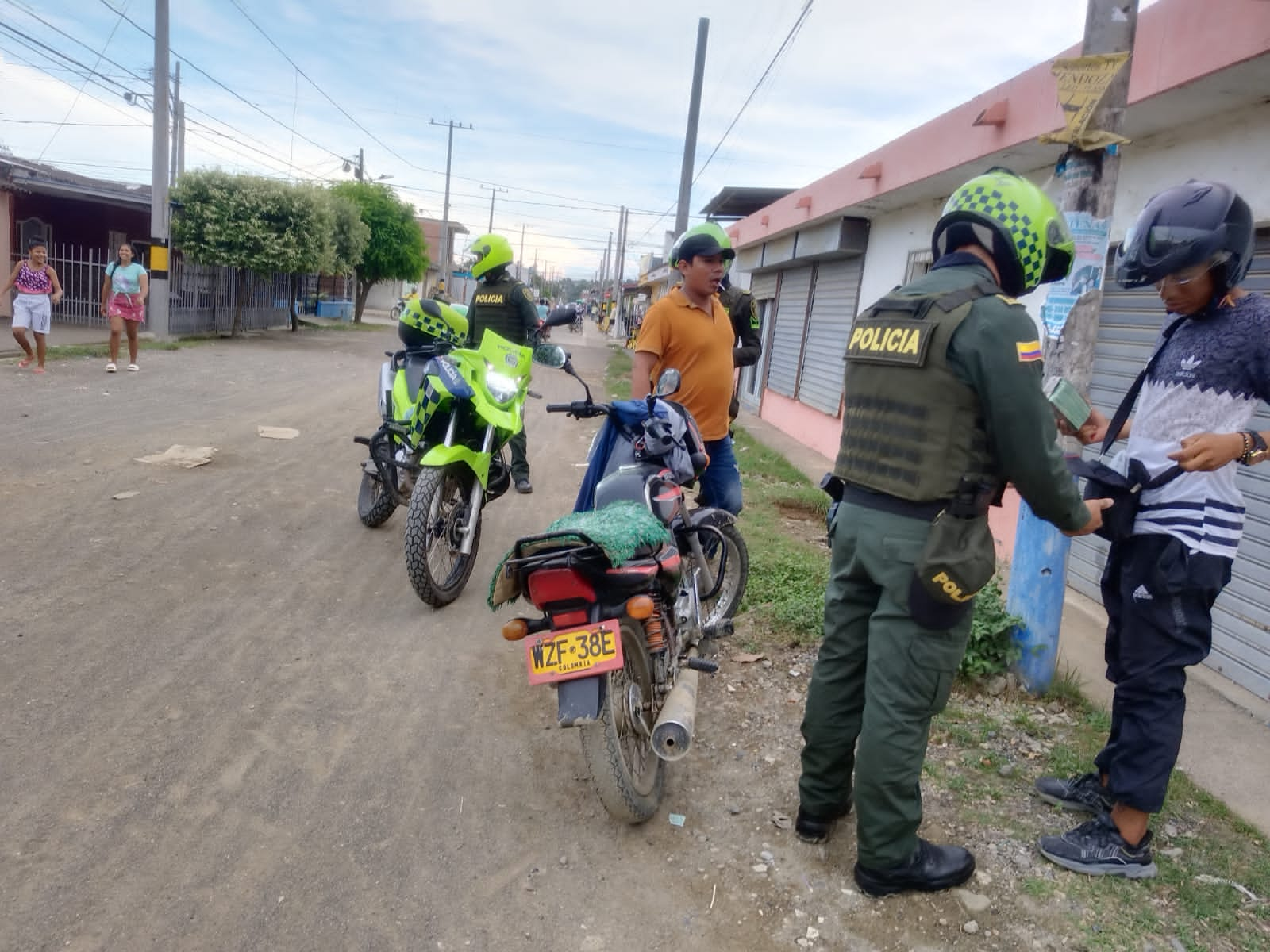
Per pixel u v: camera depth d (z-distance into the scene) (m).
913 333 2.47
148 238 22.78
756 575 5.38
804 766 2.96
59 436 7.77
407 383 5.37
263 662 3.97
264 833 2.84
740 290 5.32
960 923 2.61
